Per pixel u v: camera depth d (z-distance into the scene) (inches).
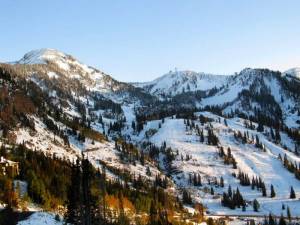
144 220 5748.0
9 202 4215.1
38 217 3865.7
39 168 5748.0
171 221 6146.7
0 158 5339.6
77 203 3324.3
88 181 3289.9
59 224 3737.7
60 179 5551.2
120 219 4940.9
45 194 4872.0
